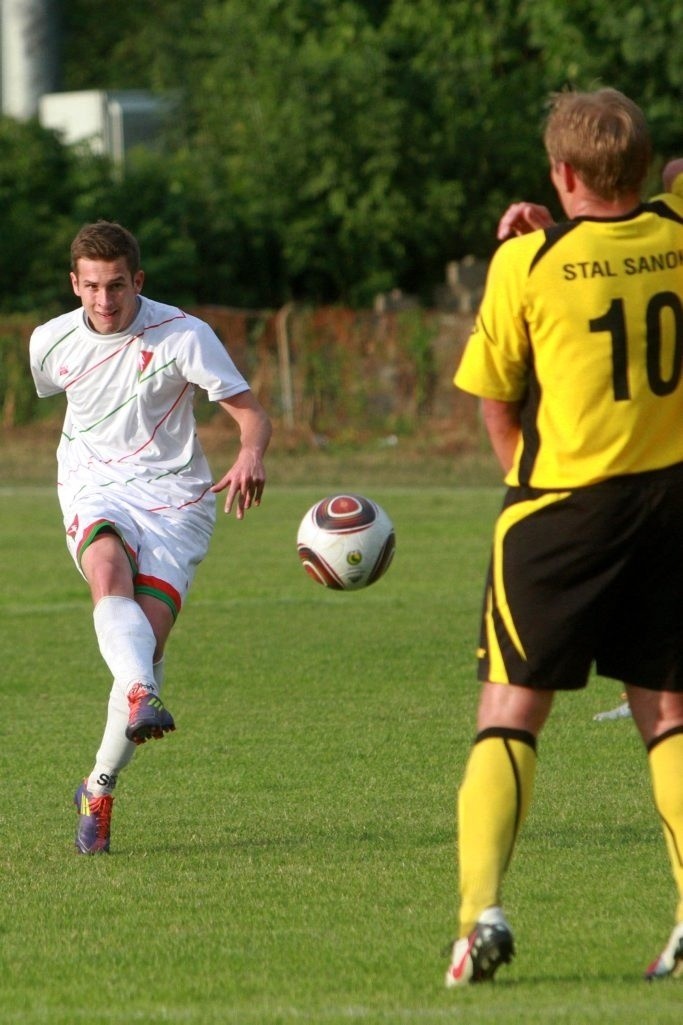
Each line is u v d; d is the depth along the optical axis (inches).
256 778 1005.2
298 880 751.1
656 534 568.4
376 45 4950.8
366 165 4766.2
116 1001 565.0
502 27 5162.4
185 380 835.4
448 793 951.0
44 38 5605.3
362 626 1654.8
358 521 891.4
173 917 688.4
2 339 3791.8
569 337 568.1
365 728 1158.3
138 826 886.4
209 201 4709.6
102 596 782.5
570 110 584.1
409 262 4909.0
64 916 695.1
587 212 582.6
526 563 572.1
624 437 566.9
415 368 3663.9
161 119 5531.5
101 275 811.4
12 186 4584.2
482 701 594.2
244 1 5334.6
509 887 722.2
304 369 3683.6
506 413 594.9
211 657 1485.0
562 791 940.6
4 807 940.0
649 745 594.2
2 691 1338.6
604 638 597.9
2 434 3779.5
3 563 2203.5
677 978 564.4
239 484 810.8
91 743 1127.6
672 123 4722.0
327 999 555.8
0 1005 562.6
